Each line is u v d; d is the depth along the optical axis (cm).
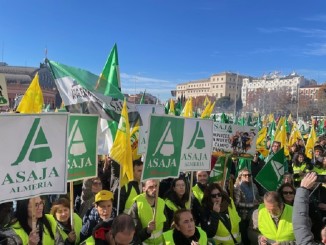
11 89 7006
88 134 471
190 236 454
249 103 9125
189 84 14600
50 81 8088
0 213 393
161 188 689
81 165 466
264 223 518
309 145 1252
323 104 6253
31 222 409
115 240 365
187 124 533
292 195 596
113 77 665
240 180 719
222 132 771
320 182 624
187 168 538
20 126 369
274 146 1070
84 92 579
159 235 493
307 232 395
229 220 549
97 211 483
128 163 506
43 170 386
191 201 576
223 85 13225
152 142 486
